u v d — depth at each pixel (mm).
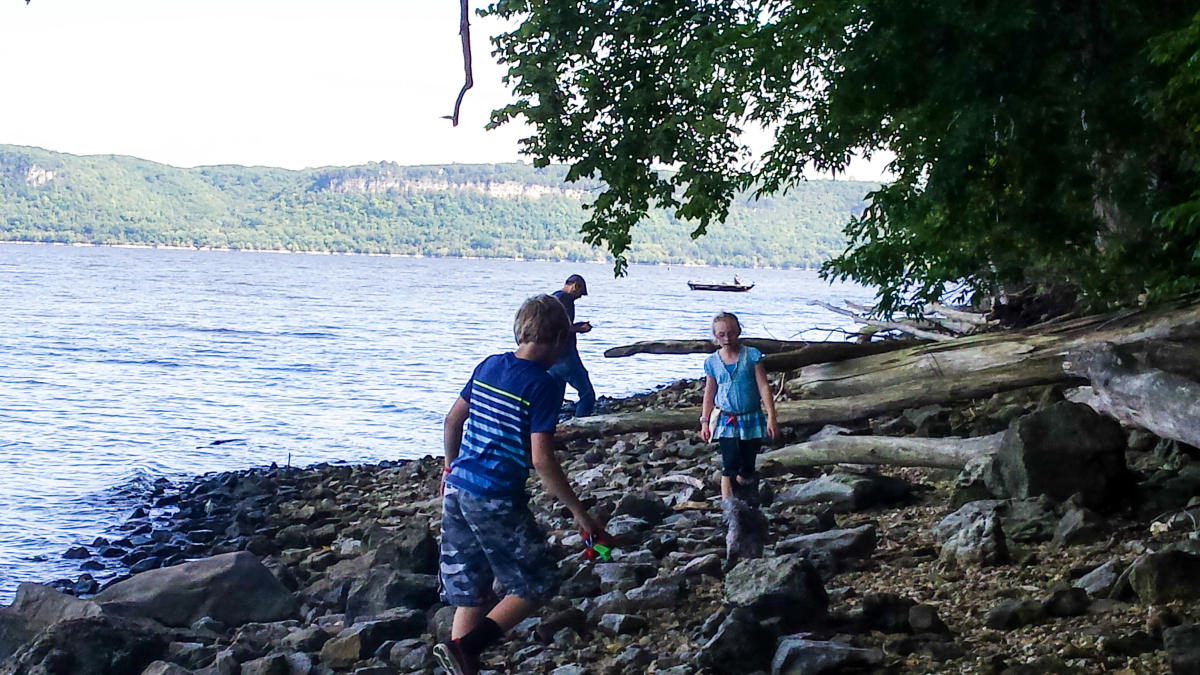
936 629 5715
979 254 12266
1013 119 9117
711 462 12562
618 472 12672
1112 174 10594
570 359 14219
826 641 5367
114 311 66125
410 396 28688
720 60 12328
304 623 7543
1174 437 8656
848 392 13500
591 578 7375
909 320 22109
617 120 15289
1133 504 8031
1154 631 5246
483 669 5914
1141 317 11594
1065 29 8547
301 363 37094
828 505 9359
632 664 5676
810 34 9992
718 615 5918
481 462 4863
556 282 171875
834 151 12172
